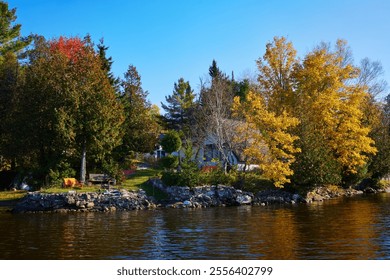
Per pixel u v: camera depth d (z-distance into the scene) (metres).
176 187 37.75
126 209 34.44
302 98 46.78
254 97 42.59
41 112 40.47
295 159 40.19
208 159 57.19
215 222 25.52
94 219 27.77
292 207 34.66
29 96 41.31
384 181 57.94
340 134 45.88
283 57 49.16
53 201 33.44
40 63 44.25
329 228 22.48
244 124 47.25
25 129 40.50
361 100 48.53
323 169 41.00
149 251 17.06
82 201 33.75
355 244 18.00
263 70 49.66
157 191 38.72
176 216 29.00
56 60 43.72
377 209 31.48
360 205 34.91
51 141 40.66
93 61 43.81
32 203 33.38
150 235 20.89
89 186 38.12
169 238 19.97
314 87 47.09
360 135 45.72
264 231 21.80
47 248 17.81
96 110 40.53
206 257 15.94
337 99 46.53
